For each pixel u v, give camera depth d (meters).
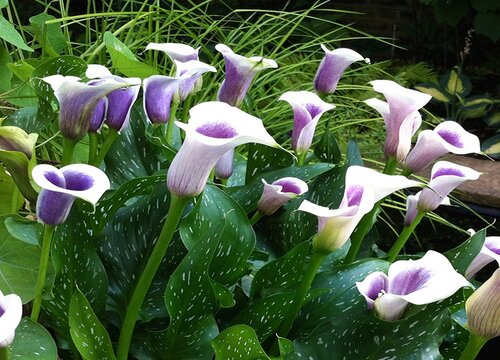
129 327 0.57
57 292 0.60
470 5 2.61
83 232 0.60
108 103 0.64
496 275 0.48
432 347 0.54
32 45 1.17
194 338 0.61
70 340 0.63
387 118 0.67
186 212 0.67
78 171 0.50
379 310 0.55
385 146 0.66
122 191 0.61
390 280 0.55
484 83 2.52
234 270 0.64
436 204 0.67
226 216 0.59
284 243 0.76
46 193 0.50
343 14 2.79
